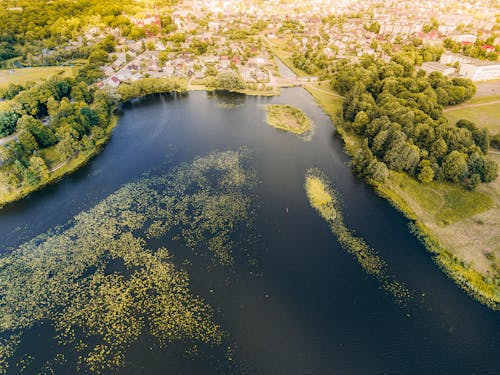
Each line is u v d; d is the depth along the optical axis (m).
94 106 176.62
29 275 93.62
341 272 97.44
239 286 92.75
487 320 84.25
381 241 107.69
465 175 123.00
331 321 84.31
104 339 78.75
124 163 147.38
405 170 133.62
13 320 82.19
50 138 146.38
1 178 123.06
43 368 72.88
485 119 179.38
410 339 80.56
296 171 142.75
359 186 133.50
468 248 102.69
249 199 125.38
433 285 93.38
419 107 165.50
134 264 97.94
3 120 147.38
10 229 109.75
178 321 83.00
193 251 102.88
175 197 125.88
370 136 153.75
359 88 180.12
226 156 153.50
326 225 113.81
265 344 78.88
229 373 73.06
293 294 90.88
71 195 126.38
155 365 73.94
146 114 195.88
